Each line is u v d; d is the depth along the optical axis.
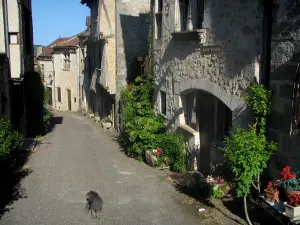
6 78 11.95
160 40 11.81
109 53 17.98
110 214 7.35
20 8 13.41
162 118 11.92
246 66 6.99
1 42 12.38
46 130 18.75
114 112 19.75
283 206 5.54
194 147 9.76
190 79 9.55
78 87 30.73
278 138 6.19
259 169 6.09
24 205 7.85
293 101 5.78
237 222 6.58
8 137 9.93
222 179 7.79
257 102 6.51
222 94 7.91
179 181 9.34
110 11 17.95
